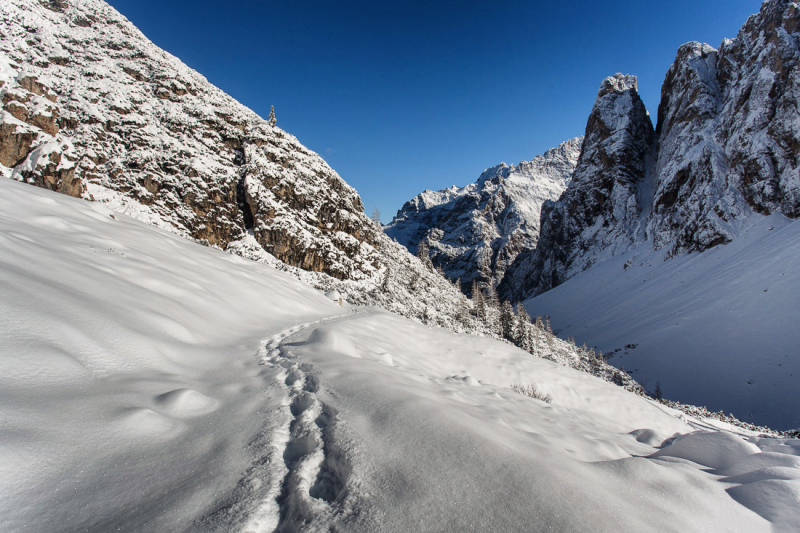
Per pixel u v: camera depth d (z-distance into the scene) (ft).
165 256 48.78
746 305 189.98
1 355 13.32
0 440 9.70
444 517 9.40
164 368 20.01
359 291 133.90
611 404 54.03
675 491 12.45
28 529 8.08
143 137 107.55
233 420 15.11
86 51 118.42
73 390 13.94
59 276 24.20
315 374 21.24
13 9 109.40
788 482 13.11
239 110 147.02
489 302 270.67
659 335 208.33
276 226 120.78
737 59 392.06
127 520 8.84
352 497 10.27
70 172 71.26
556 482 10.91
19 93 74.02
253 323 40.16
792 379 136.98
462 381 39.19
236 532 8.77
